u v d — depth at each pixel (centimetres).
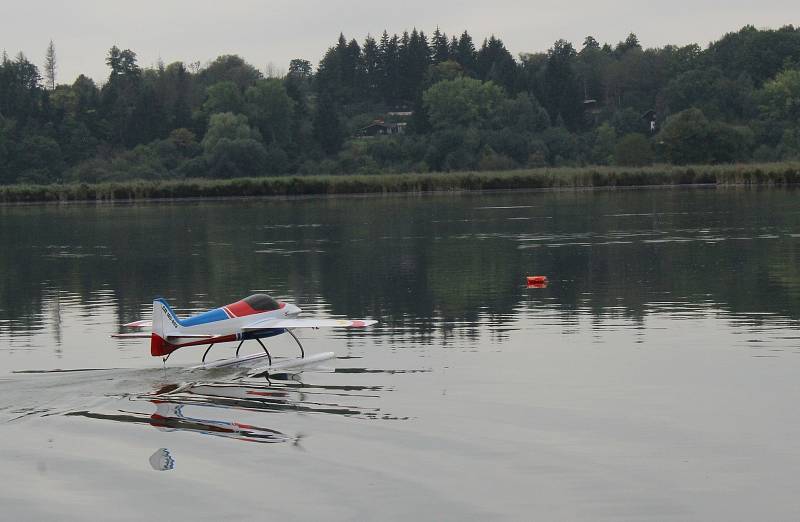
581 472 1719
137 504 1611
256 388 2320
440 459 1789
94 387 2320
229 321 2533
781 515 1536
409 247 5669
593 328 3056
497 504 1587
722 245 5256
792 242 5281
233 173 19238
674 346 2742
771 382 2308
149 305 3744
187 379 2405
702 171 12588
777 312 3231
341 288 4075
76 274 4784
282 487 1667
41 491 1670
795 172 11931
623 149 17900
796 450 1812
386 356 2688
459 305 3575
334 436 1927
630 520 1525
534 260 4856
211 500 1622
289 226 7531
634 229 6372
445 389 2292
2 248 6228
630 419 2023
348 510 1572
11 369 2562
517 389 2284
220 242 6303
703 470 1720
